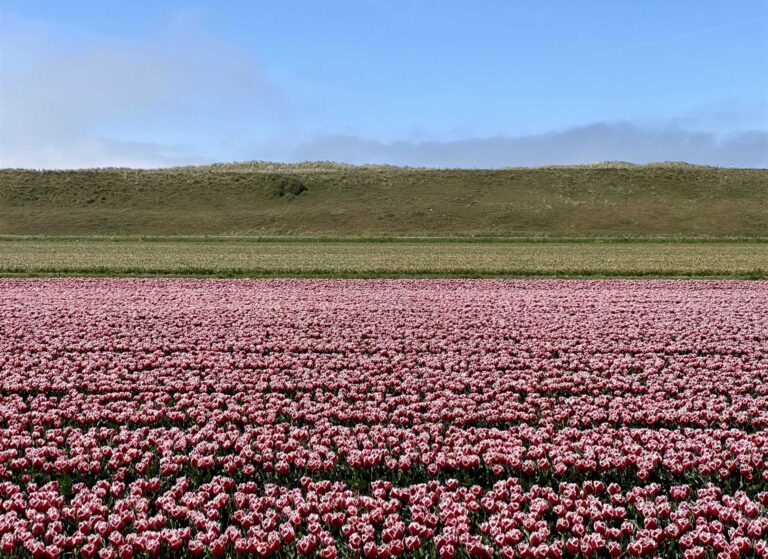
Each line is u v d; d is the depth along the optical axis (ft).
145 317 69.92
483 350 56.03
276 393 43.88
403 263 123.65
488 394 44.52
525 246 164.14
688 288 92.94
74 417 39.65
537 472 32.42
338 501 28.40
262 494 31.09
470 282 99.55
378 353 55.67
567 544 25.27
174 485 31.01
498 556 25.54
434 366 51.29
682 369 50.65
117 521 26.48
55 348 56.03
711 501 28.35
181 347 56.44
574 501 28.48
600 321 68.28
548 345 57.67
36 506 27.81
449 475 32.78
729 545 25.09
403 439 35.91
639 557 25.00
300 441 36.40
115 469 32.55
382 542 25.80
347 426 39.63
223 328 64.59
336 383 46.19
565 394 45.78
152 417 39.09
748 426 39.75
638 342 58.59
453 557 24.48
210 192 281.54
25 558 25.32
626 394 43.93
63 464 32.22
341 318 69.72
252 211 257.75
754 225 230.48
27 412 40.75
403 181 299.38
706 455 32.71
